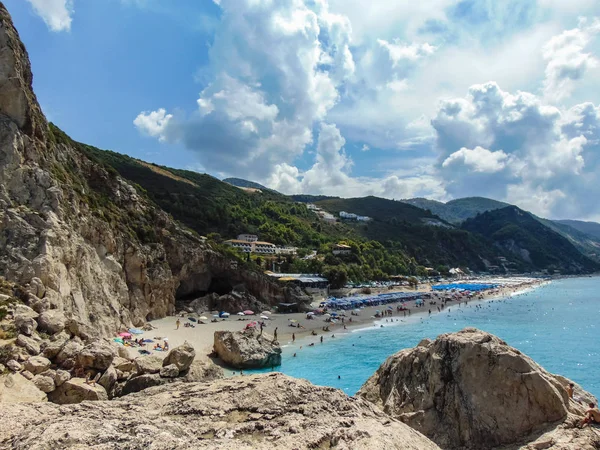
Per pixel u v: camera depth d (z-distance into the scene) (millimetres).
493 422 16484
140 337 54219
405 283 171750
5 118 47312
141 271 70562
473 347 18109
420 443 10125
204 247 94250
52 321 31359
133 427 8531
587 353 59875
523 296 156500
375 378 22906
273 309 96062
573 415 16062
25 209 43844
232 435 9227
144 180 168500
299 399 11555
